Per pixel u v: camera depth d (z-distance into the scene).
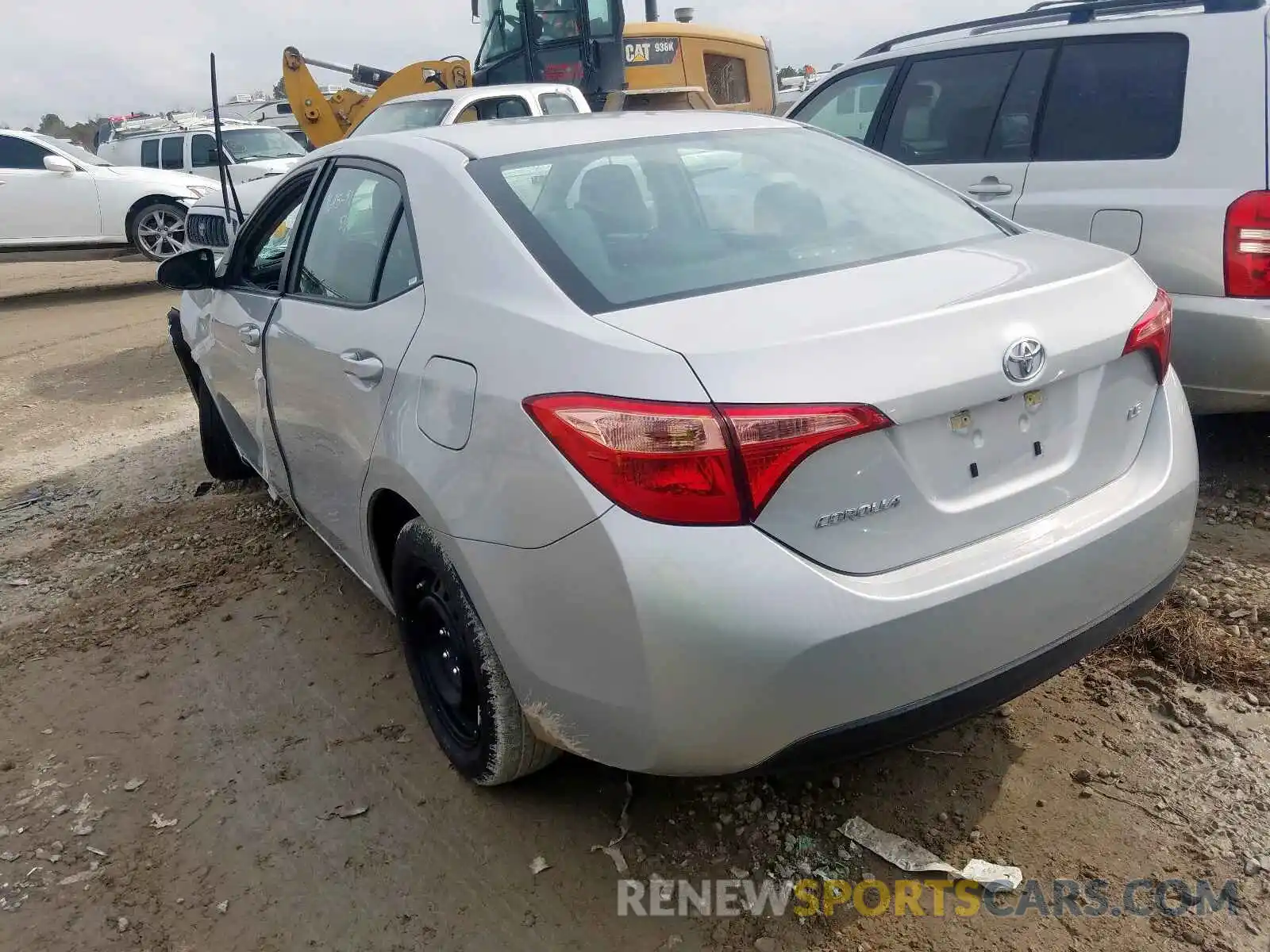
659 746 1.96
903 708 1.95
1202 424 4.72
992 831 2.39
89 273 15.81
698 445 1.80
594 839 2.46
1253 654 2.95
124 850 2.55
